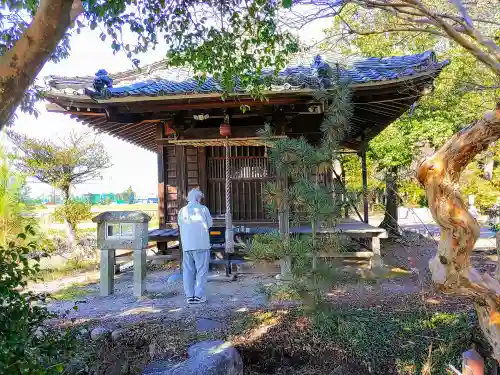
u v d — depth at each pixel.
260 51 3.64
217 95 4.88
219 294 4.80
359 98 5.19
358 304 4.02
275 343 3.36
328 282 3.29
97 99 4.90
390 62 5.67
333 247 3.30
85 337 3.46
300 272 3.28
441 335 3.27
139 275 4.77
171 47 3.54
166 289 5.20
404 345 3.22
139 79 6.15
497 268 2.16
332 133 3.38
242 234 5.80
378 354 3.18
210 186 6.61
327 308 3.46
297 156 3.23
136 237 4.78
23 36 2.03
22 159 8.79
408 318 3.60
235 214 6.51
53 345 2.37
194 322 3.74
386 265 5.99
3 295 2.09
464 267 1.90
